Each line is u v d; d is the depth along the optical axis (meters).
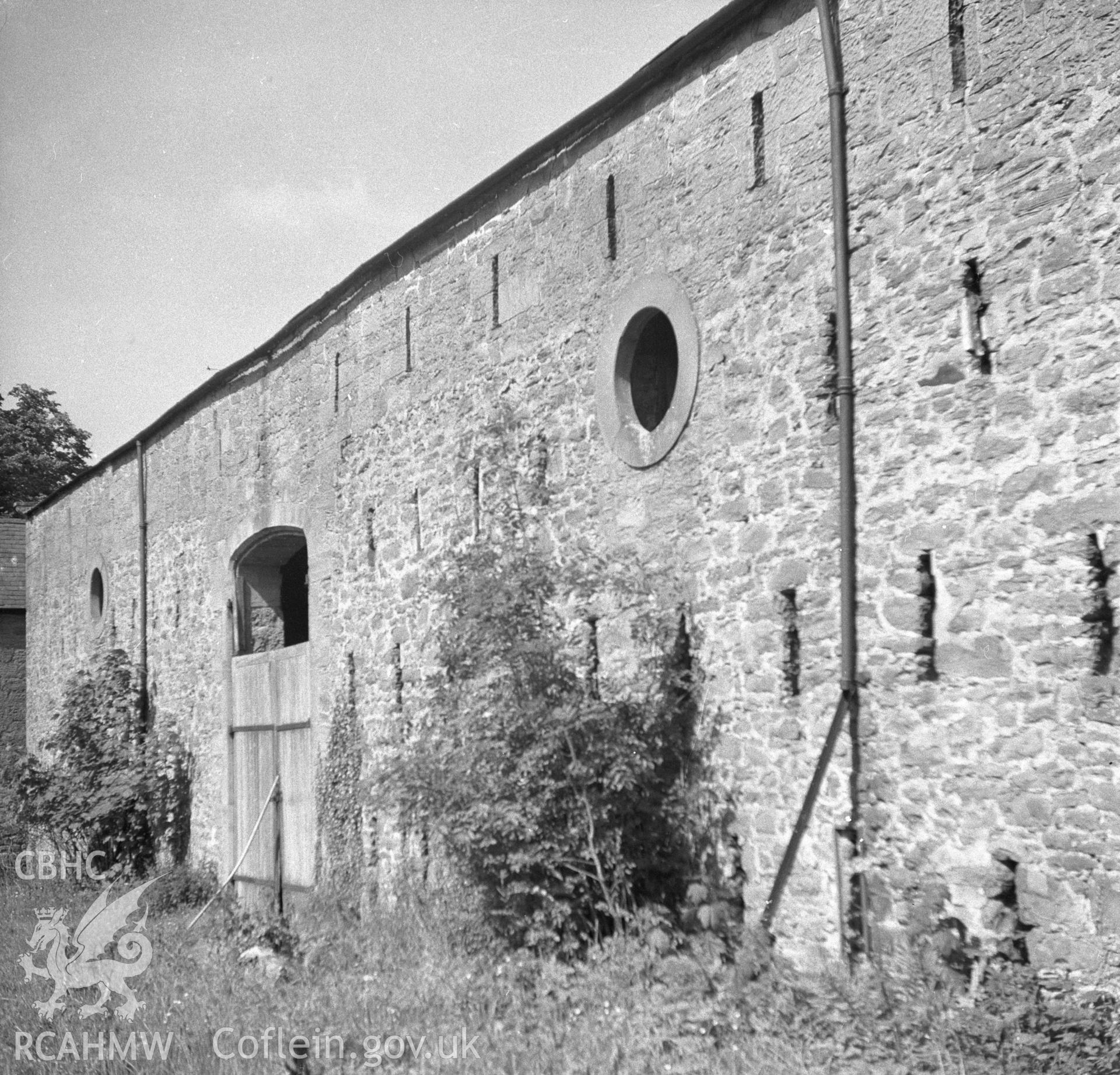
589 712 8.77
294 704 14.70
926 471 7.44
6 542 27.88
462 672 9.32
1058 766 6.65
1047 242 6.86
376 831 12.82
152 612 19.09
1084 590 6.57
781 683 8.30
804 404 8.28
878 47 7.93
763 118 8.76
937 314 7.42
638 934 8.51
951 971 6.93
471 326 11.78
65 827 17.69
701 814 8.84
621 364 9.90
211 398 17.38
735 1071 6.34
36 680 24.38
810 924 7.95
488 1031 7.46
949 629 7.27
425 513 12.33
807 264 8.32
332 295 14.12
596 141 10.28
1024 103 7.03
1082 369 6.66
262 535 15.89
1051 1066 5.84
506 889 8.84
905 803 7.44
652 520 9.48
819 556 8.11
